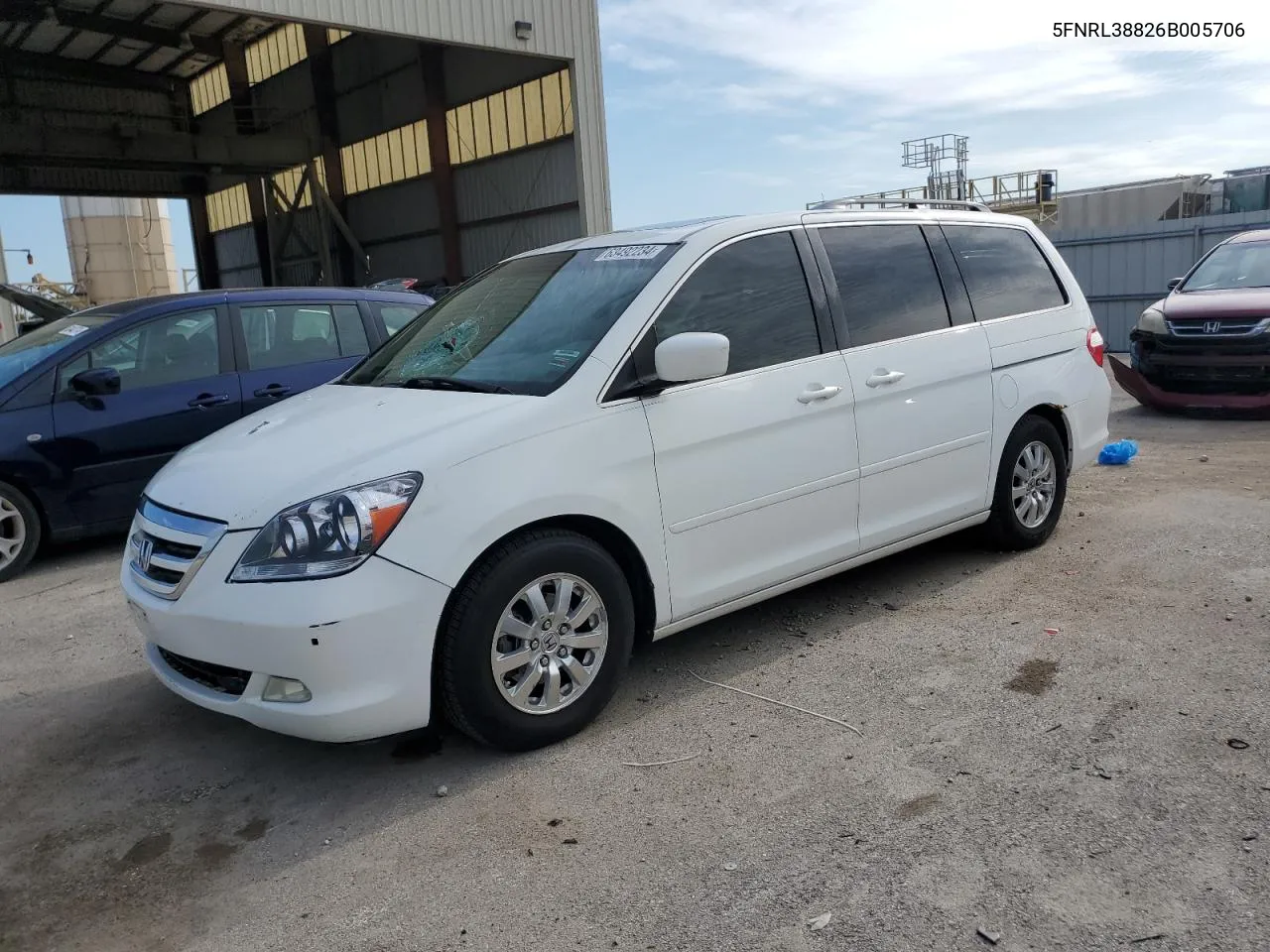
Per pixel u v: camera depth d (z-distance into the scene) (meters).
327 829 3.08
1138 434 8.82
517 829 2.99
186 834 3.12
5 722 4.03
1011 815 2.85
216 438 3.92
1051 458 5.32
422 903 2.67
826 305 4.27
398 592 3.04
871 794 3.02
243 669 3.08
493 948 2.47
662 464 3.62
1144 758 3.12
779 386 3.98
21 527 6.12
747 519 3.91
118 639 4.94
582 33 18.17
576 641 3.46
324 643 2.97
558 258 4.43
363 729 3.05
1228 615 4.24
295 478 3.19
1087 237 18.06
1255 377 8.92
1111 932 2.35
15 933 2.68
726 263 4.01
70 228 35.78
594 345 3.62
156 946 2.59
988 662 3.93
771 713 3.63
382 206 26.16
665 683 3.96
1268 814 2.77
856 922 2.45
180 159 22.98
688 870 2.72
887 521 4.46
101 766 3.61
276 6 13.96
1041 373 5.16
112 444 6.33
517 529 3.28
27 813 3.31
